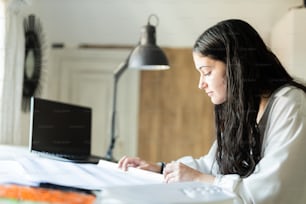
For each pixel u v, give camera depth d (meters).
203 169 1.15
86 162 1.31
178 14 3.04
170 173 0.87
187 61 3.03
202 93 3.00
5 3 2.07
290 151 0.81
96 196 0.59
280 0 2.93
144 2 3.06
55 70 3.09
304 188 0.81
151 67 2.17
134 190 0.60
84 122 1.85
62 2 3.08
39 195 0.59
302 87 0.97
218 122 1.09
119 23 3.09
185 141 2.99
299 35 2.38
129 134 3.03
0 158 1.26
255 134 0.95
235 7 2.98
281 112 0.89
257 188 0.77
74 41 3.12
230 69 0.96
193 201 0.56
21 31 2.26
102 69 3.10
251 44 0.98
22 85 2.33
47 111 1.54
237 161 0.97
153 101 3.03
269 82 0.98
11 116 2.16
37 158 1.30
